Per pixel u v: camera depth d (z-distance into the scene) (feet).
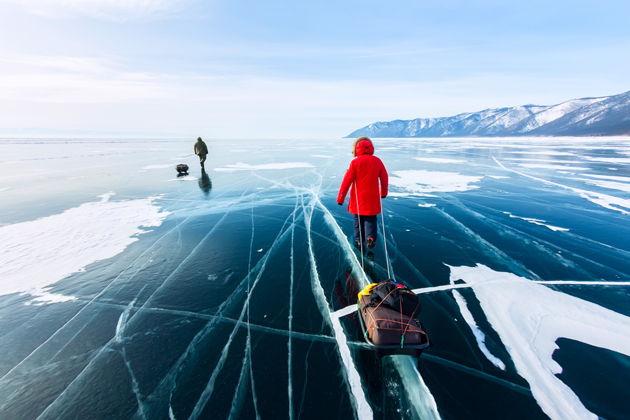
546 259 12.19
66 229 16.39
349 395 5.79
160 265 11.97
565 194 25.64
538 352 6.91
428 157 66.08
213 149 99.96
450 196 24.98
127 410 5.61
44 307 9.11
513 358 6.72
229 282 10.55
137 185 30.30
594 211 19.95
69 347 7.36
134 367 6.68
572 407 5.46
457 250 13.21
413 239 14.66
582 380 6.07
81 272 11.39
